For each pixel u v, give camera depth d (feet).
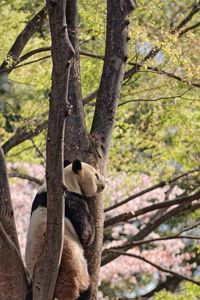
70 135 31.60
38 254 28.76
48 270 25.94
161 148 56.75
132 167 58.95
